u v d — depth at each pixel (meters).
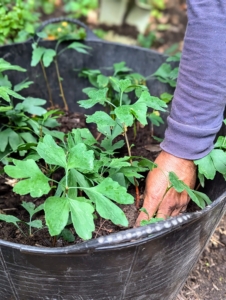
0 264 0.86
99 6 3.30
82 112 1.74
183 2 3.52
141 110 0.93
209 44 0.95
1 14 1.63
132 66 1.69
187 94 1.02
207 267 1.34
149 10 2.92
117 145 1.20
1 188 1.27
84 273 0.84
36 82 1.68
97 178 1.02
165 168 1.09
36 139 1.36
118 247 0.79
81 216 0.81
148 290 0.97
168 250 0.88
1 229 1.10
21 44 1.59
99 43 1.67
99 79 1.46
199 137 1.03
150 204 1.09
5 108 1.10
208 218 0.93
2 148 1.27
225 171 1.05
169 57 1.52
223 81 0.98
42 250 0.77
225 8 0.93
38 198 1.22
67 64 1.70
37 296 0.92
